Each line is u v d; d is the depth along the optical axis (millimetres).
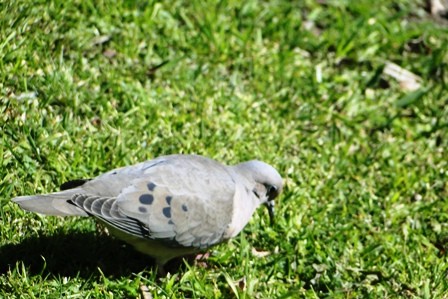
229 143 10914
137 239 8531
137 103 10938
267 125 11445
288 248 9812
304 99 12234
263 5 13609
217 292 8875
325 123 12016
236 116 11320
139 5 12414
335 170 11242
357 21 13758
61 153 9922
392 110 12703
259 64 12352
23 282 8375
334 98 12453
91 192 8281
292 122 11812
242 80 12164
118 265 9086
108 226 8477
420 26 14258
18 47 10562
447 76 13469
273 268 9461
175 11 12625
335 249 10031
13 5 10797
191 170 8781
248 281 9078
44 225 9086
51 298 8344
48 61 10734
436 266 9859
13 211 9094
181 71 11750
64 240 9031
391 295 9555
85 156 10008
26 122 10008
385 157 11703
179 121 10922
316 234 10133
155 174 8555
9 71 10305
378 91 12945
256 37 12875
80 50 11211
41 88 10383
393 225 10625
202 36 12383
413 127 12438
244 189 9391
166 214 8430
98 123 10562
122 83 11148
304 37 13289
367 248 10062
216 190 8828
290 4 13875
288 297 9047
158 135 10680
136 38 11836
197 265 9414
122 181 8430
